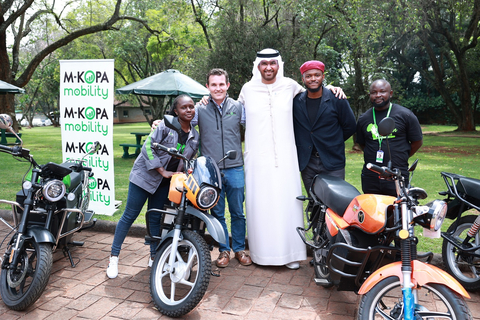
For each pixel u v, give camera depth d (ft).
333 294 12.10
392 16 48.26
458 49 87.20
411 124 13.34
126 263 14.34
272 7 56.24
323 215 12.57
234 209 14.30
